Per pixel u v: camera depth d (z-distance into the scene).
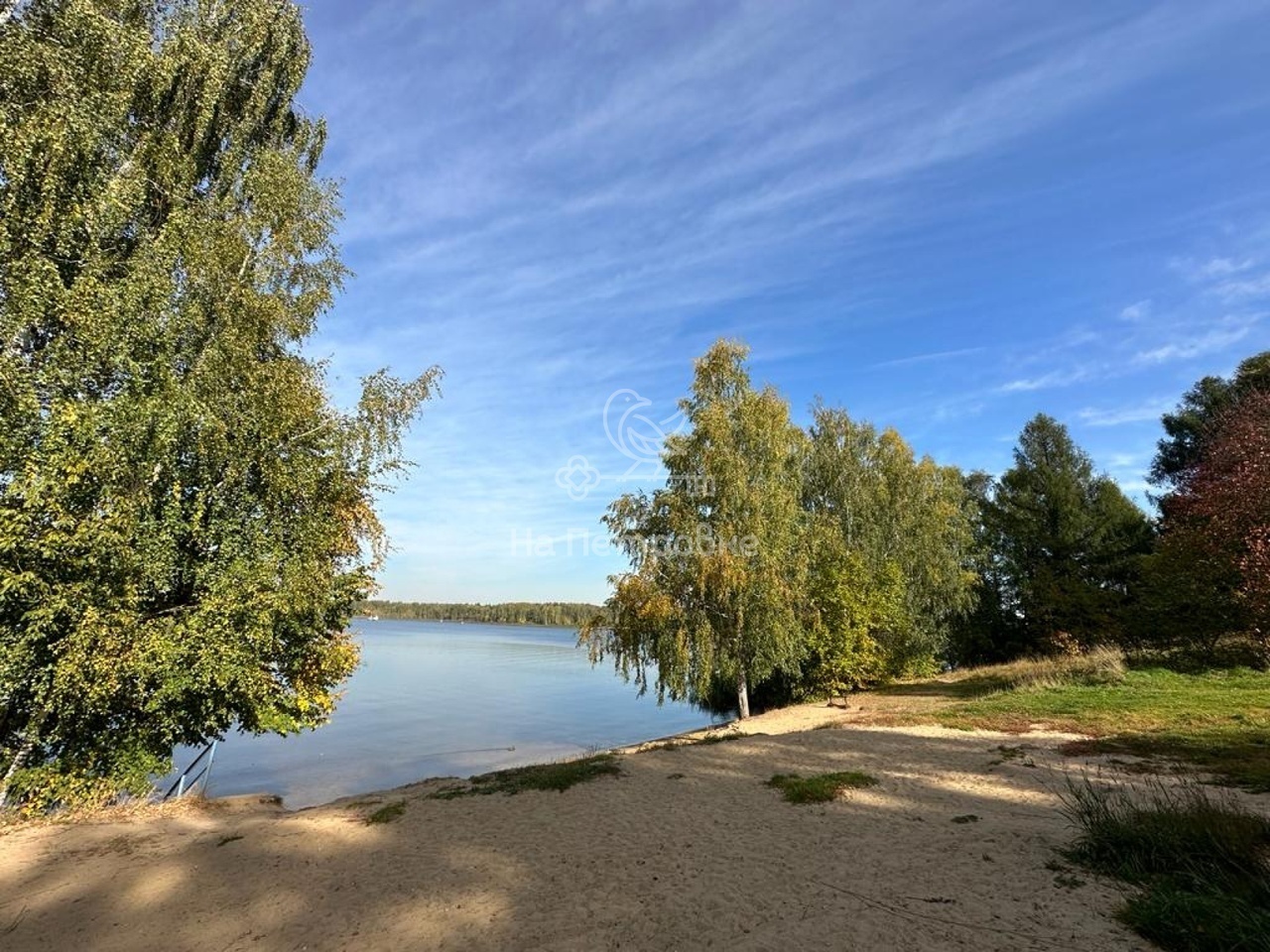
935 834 6.52
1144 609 19.52
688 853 6.55
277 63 15.48
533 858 6.72
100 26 11.31
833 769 10.05
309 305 13.84
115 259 11.12
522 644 83.94
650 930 4.81
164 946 5.12
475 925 5.14
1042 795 7.60
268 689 11.56
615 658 20.83
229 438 11.41
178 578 10.92
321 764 17.36
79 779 9.98
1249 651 16.58
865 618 22.92
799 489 23.25
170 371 10.53
